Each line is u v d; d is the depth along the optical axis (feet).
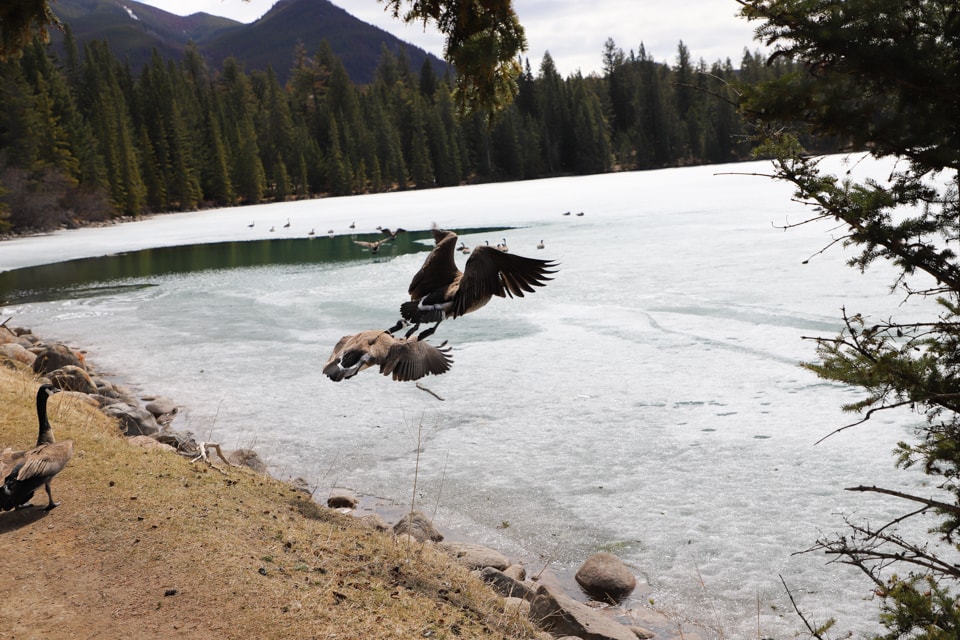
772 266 118.52
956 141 17.84
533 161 553.64
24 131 322.75
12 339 86.07
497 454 54.95
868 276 103.71
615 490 48.52
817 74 18.56
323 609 28.35
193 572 30.17
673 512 45.39
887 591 20.81
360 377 75.10
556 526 44.45
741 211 208.54
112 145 394.73
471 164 554.05
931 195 19.38
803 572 38.34
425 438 58.49
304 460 54.70
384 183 534.37
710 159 561.43
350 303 114.42
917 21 17.67
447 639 27.86
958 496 21.11
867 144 18.98
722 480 48.98
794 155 19.86
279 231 267.18
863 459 50.29
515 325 92.94
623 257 139.95
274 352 86.89
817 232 152.46
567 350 80.64
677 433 57.00
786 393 63.52
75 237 287.48
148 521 34.27
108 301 131.54
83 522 34.17
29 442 42.98
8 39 43.52
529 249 160.35
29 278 170.91
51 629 26.40
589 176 525.75
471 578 35.29
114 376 79.20
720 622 34.76
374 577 32.40
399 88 602.85
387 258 170.30
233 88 608.19
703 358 74.43
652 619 35.19
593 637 32.27
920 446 21.65
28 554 31.53
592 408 63.21
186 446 52.44
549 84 581.53
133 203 401.29
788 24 18.01
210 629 26.63
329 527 37.68
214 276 158.30
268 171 536.01
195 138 490.90
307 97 617.21
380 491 49.42
